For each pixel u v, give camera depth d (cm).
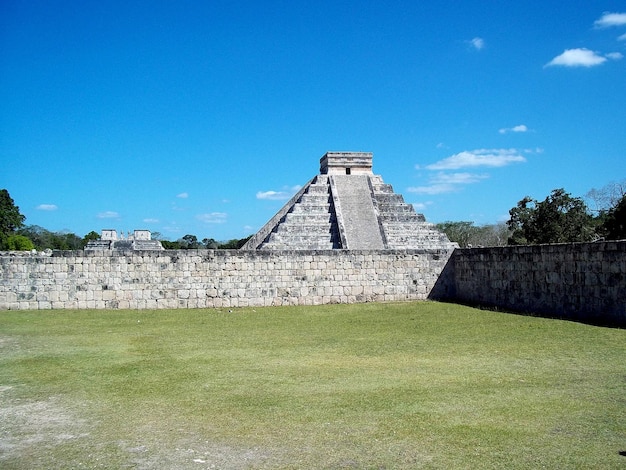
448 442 834
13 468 786
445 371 1317
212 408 1044
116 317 2608
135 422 976
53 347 1769
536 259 2502
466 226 9588
